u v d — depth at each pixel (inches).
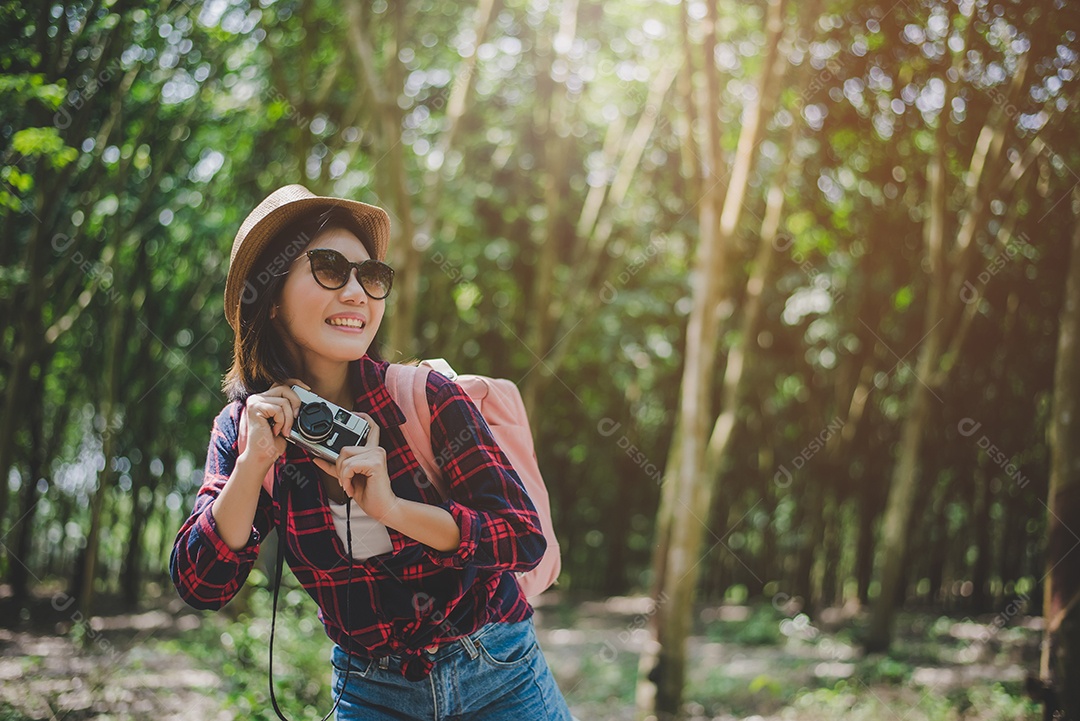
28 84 237.3
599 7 475.8
